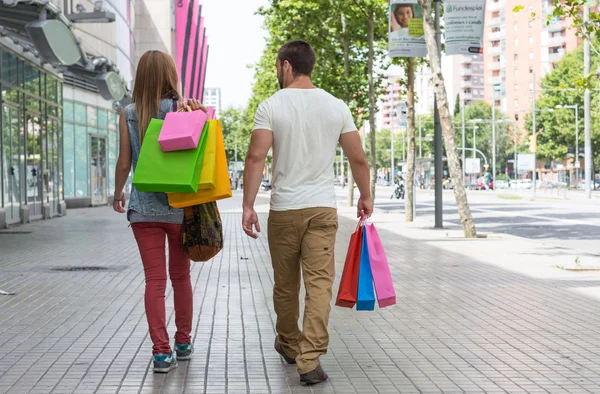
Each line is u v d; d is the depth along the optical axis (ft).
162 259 19.76
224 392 17.92
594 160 274.16
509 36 477.77
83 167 137.39
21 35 66.23
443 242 60.54
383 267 19.01
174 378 19.21
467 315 28.66
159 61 19.67
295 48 19.39
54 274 40.55
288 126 18.88
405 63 95.30
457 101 489.26
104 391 17.98
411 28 73.20
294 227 18.89
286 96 19.10
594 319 27.81
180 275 20.67
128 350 22.36
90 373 19.65
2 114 75.92
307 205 18.81
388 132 499.51
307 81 19.49
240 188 355.56
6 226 77.25
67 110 129.70
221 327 26.09
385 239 63.31
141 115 19.51
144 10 196.54
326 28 115.65
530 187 300.81
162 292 19.79
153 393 17.83
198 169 18.56
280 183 19.07
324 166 19.06
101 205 146.30
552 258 48.88
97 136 144.77
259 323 26.84
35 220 89.81
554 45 450.71
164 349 19.76
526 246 57.00
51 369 20.07
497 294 33.91
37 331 25.17
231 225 84.23
